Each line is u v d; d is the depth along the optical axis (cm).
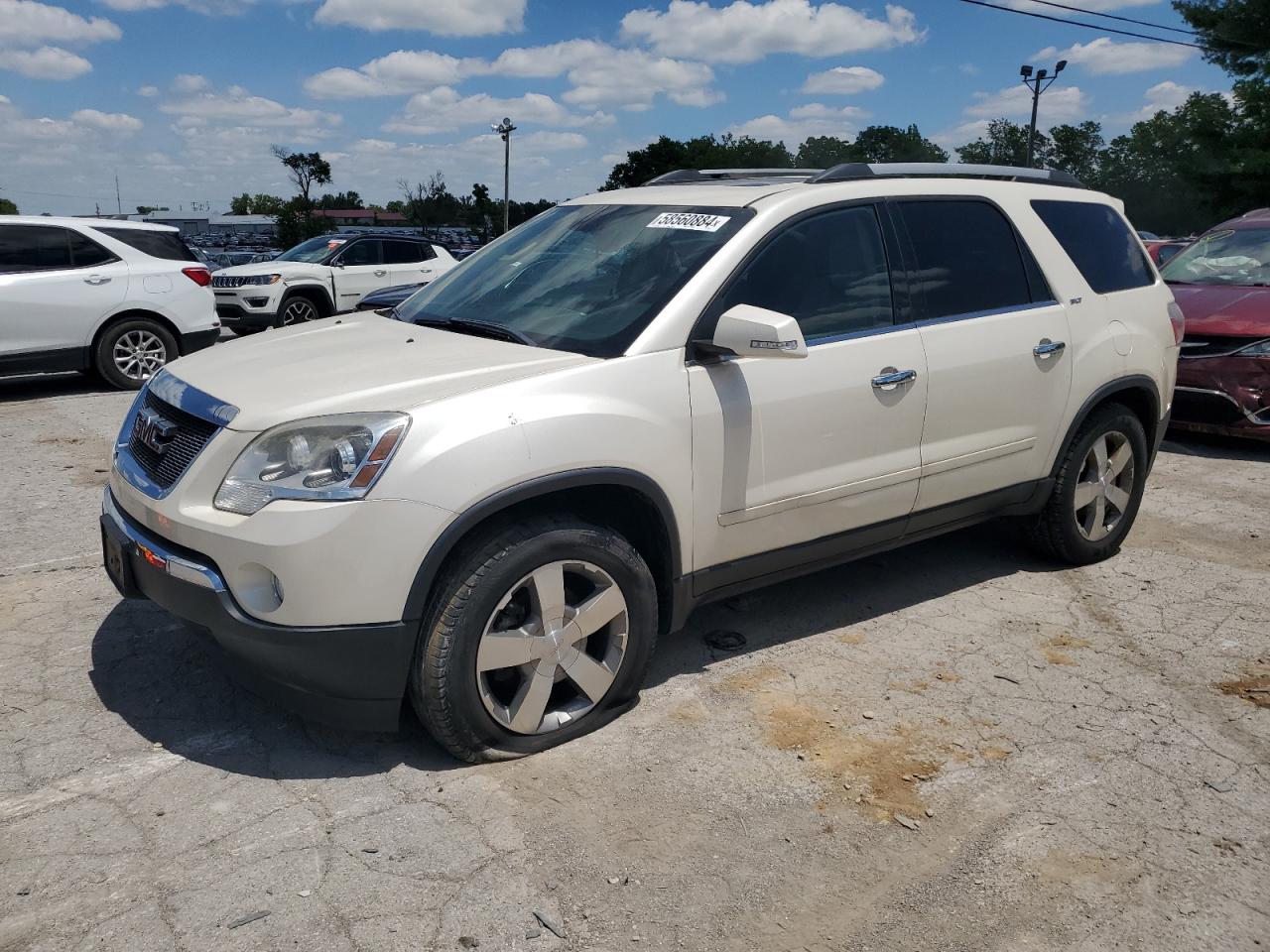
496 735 328
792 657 416
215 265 2411
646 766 334
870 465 407
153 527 322
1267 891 282
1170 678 404
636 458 338
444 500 300
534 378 326
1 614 443
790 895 276
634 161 9100
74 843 288
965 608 471
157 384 367
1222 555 550
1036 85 3956
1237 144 4334
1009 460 464
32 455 744
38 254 1001
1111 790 327
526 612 332
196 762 331
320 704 314
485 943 254
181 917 260
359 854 286
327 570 294
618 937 258
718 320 352
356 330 409
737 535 376
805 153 8575
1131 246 534
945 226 443
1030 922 268
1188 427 779
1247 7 3878
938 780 330
